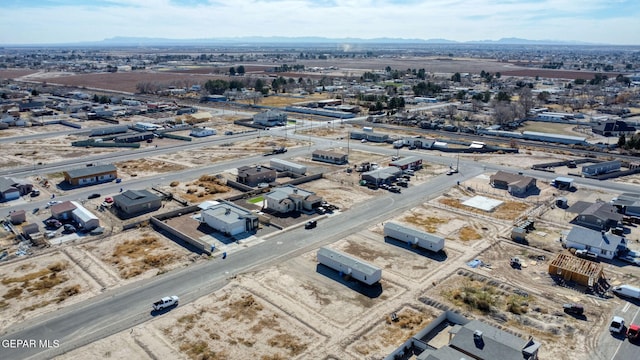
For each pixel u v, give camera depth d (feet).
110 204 248.73
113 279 172.76
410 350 133.59
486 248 202.69
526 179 288.30
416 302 159.43
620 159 356.59
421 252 198.59
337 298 161.48
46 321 146.51
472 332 132.36
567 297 163.12
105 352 132.05
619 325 142.00
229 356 130.93
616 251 192.85
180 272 178.50
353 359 130.31
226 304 156.97
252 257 191.31
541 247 203.51
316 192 276.00
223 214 222.89
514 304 155.94
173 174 309.42
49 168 320.50
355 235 215.10
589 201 262.67
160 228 221.25
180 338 138.92
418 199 265.95
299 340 138.41
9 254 191.21
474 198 267.80
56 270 179.11
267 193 254.27
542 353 132.77
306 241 207.72
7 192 255.29
